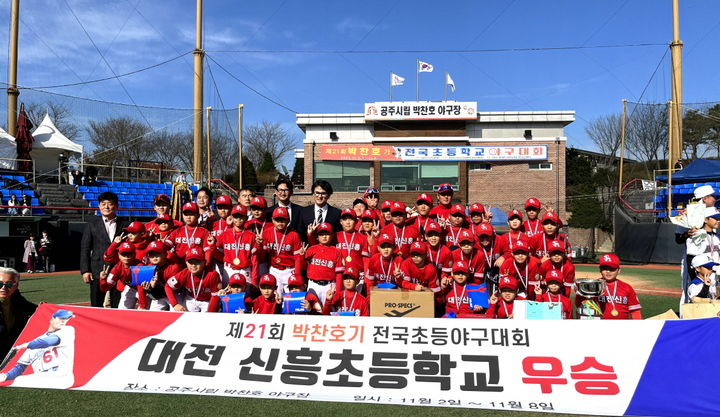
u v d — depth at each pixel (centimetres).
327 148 3164
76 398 515
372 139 3200
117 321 581
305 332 557
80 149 2906
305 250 786
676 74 2350
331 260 749
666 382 488
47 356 566
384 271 771
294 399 509
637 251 2438
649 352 506
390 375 521
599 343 518
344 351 541
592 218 3047
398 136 3219
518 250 745
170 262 730
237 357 547
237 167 2444
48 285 1470
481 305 713
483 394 499
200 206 905
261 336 559
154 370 546
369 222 821
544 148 3120
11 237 1912
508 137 3184
